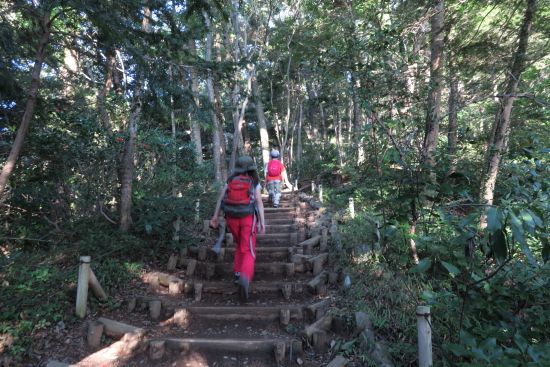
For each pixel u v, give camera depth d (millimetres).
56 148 5094
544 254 2426
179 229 5781
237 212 3904
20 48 4922
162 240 5473
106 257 4680
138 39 4375
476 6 7059
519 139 5992
